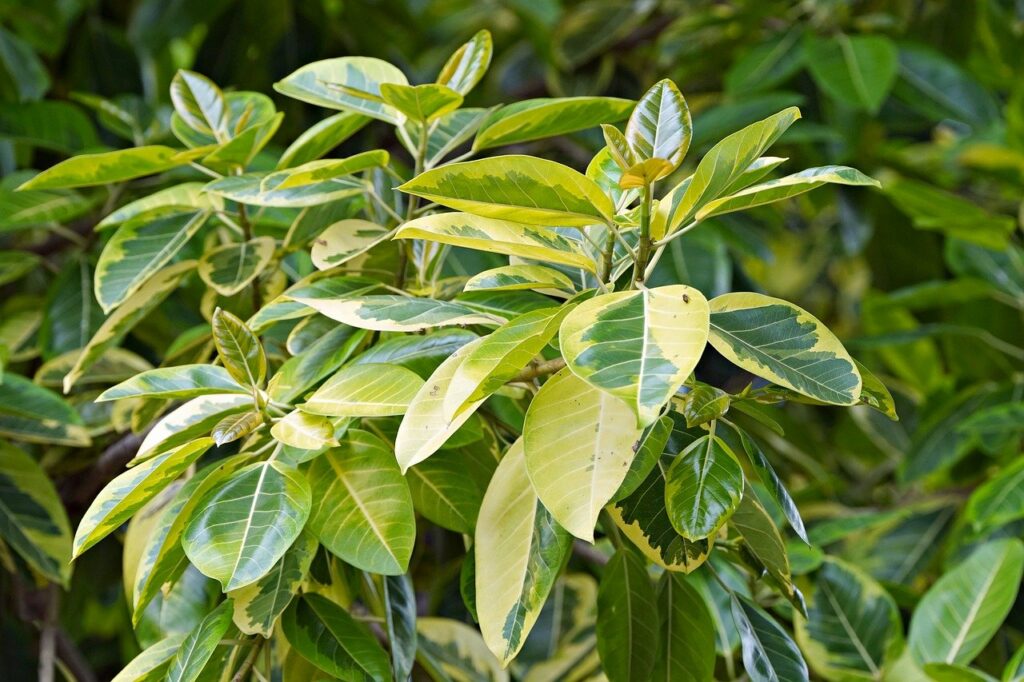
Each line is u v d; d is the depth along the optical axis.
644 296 1.83
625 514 1.99
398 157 3.63
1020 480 2.62
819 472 3.30
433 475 2.11
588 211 1.89
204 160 2.19
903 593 2.67
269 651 2.05
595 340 1.78
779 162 1.97
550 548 1.98
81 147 2.96
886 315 3.70
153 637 2.21
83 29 3.83
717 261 3.04
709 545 1.98
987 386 3.27
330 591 2.12
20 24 3.54
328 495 1.99
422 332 2.08
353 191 2.15
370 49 3.94
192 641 1.96
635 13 3.99
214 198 2.28
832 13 3.58
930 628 2.39
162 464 1.90
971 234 3.21
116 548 2.95
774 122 1.88
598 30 3.98
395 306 1.97
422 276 2.16
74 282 2.73
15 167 3.45
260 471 1.97
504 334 1.87
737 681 2.41
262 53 3.80
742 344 1.89
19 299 2.96
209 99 2.27
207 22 3.72
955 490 3.32
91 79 3.83
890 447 3.60
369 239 2.16
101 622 3.87
